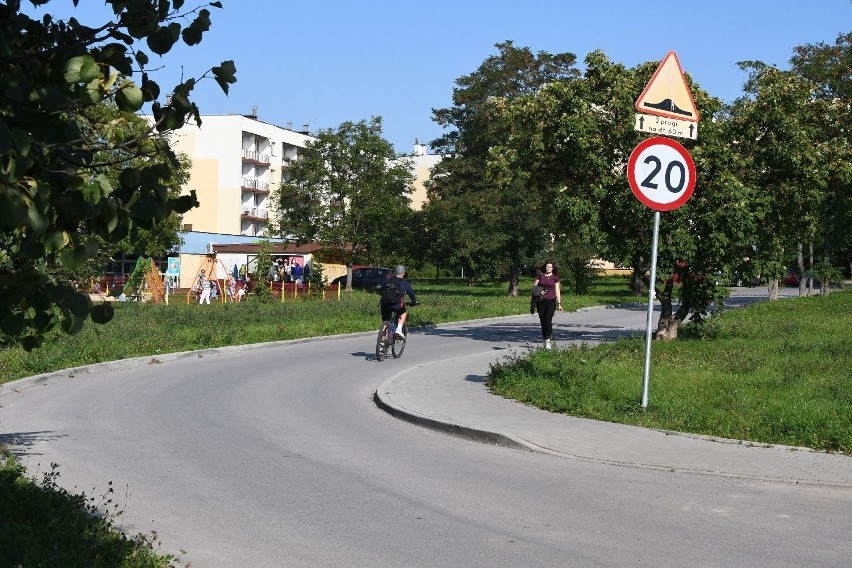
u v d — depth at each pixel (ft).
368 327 99.04
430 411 41.50
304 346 80.38
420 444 35.50
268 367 62.34
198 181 295.89
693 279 72.95
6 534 18.43
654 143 39.78
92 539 19.20
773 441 34.17
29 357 58.08
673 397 42.06
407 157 232.12
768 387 44.88
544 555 20.95
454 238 180.24
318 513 24.76
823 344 65.92
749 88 128.26
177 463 31.19
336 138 201.46
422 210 207.00
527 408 42.50
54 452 32.78
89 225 13.15
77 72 12.48
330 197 207.00
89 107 13.35
